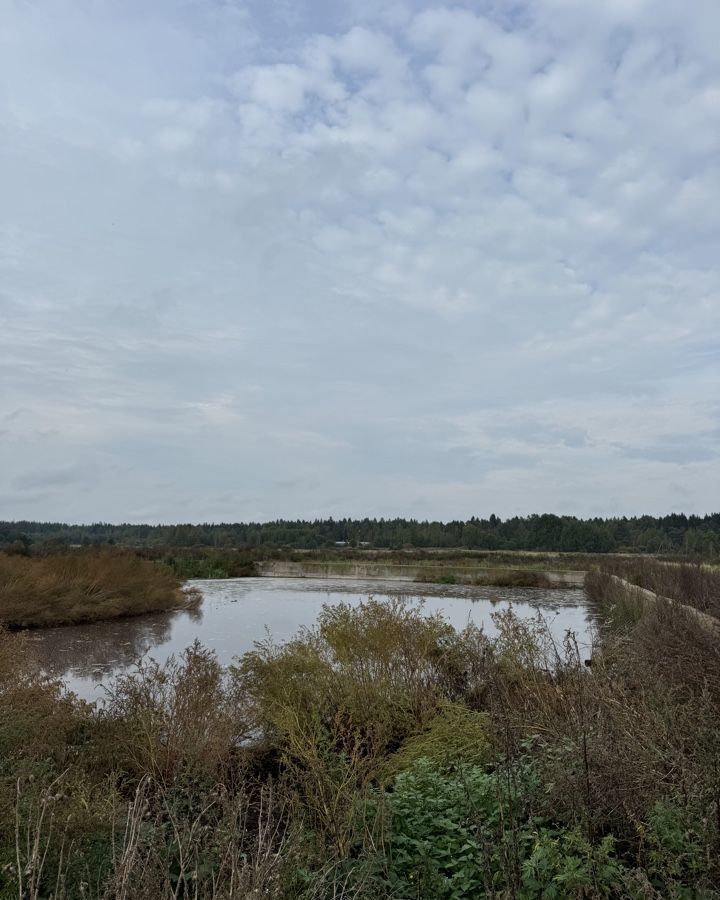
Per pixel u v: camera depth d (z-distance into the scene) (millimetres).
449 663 7297
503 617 8594
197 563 40281
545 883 3199
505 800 3939
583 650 8445
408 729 6449
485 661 6203
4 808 3488
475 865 3543
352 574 41594
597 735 4297
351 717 6109
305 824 4258
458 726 5531
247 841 4125
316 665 6652
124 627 17375
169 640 14938
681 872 3119
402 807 4230
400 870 3814
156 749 5551
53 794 3893
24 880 3061
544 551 64625
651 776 3688
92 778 4992
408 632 7320
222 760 5625
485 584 34344
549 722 5113
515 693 5910
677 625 7312
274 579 38031
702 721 4074
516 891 3102
